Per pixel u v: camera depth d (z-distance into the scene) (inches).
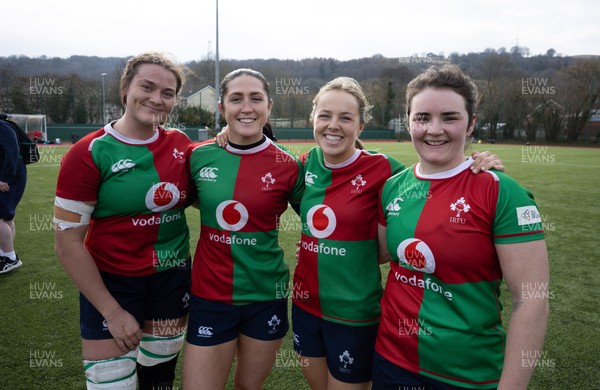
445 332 68.4
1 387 112.1
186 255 97.5
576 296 179.0
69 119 1577.3
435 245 68.4
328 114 89.9
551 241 265.4
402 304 73.6
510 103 1787.6
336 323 88.7
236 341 95.7
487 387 67.6
